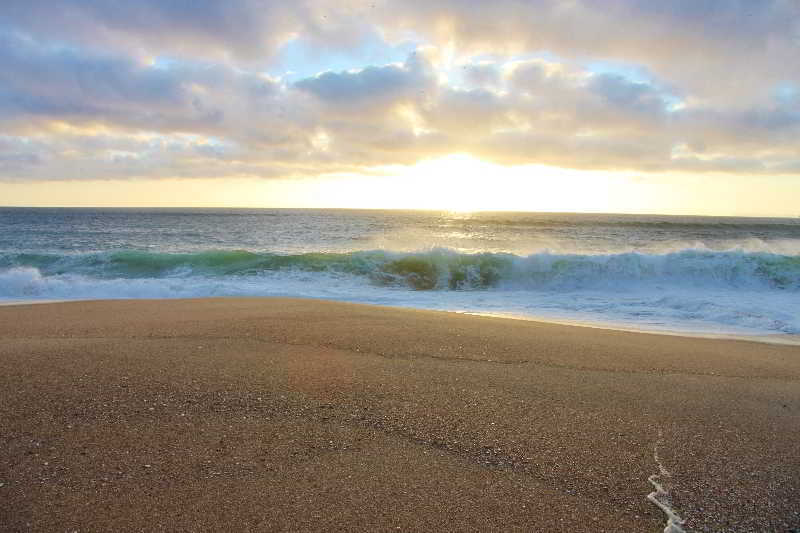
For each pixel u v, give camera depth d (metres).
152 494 2.81
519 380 5.05
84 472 3.02
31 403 4.08
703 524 2.69
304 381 4.77
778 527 2.69
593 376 5.30
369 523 2.59
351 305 9.89
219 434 3.58
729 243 31.92
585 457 3.39
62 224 60.59
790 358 6.52
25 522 2.54
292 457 3.27
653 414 4.24
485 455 3.38
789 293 12.88
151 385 4.55
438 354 5.95
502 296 12.77
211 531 2.50
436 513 2.70
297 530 2.52
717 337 8.16
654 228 58.06
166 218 82.88
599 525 2.63
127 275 15.43
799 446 3.69
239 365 5.25
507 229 52.16
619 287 14.12
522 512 2.73
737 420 4.18
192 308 9.28
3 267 15.82
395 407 4.18
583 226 60.34
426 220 77.00
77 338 6.49
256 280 14.50
